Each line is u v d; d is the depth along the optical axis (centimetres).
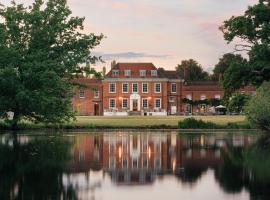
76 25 4638
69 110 4606
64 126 5016
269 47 4991
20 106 4269
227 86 5306
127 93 10538
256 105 4253
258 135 4188
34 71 4094
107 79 10494
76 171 1894
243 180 1678
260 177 1738
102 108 10512
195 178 1731
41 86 4147
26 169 1936
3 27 4231
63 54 4528
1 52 4056
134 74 10575
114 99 10525
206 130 4984
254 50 4978
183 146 3036
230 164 2106
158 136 4056
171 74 10769
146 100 10538
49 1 4550
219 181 1662
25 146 2966
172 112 10500
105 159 2311
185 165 2089
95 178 1731
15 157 2353
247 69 5131
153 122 6028
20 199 1366
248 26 5103
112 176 1781
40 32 4362
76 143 3250
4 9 4441
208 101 10175
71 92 4609
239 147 2942
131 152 2652
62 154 2519
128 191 1495
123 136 4059
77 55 4528
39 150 2722
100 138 3775
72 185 1588
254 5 5091
